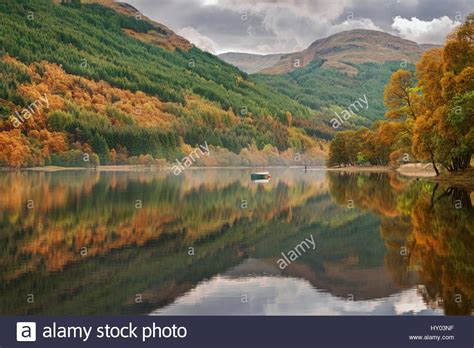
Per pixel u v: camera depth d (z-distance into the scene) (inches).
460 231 1200.2
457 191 2143.2
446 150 2351.1
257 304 738.2
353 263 959.6
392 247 1082.1
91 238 1197.1
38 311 692.7
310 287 816.3
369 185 2920.8
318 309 717.3
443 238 1125.7
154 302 739.4
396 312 695.7
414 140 2714.1
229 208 1859.0
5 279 826.2
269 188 2984.7
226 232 1330.0
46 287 789.9
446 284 789.9
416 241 1111.6
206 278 867.4
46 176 4726.9
